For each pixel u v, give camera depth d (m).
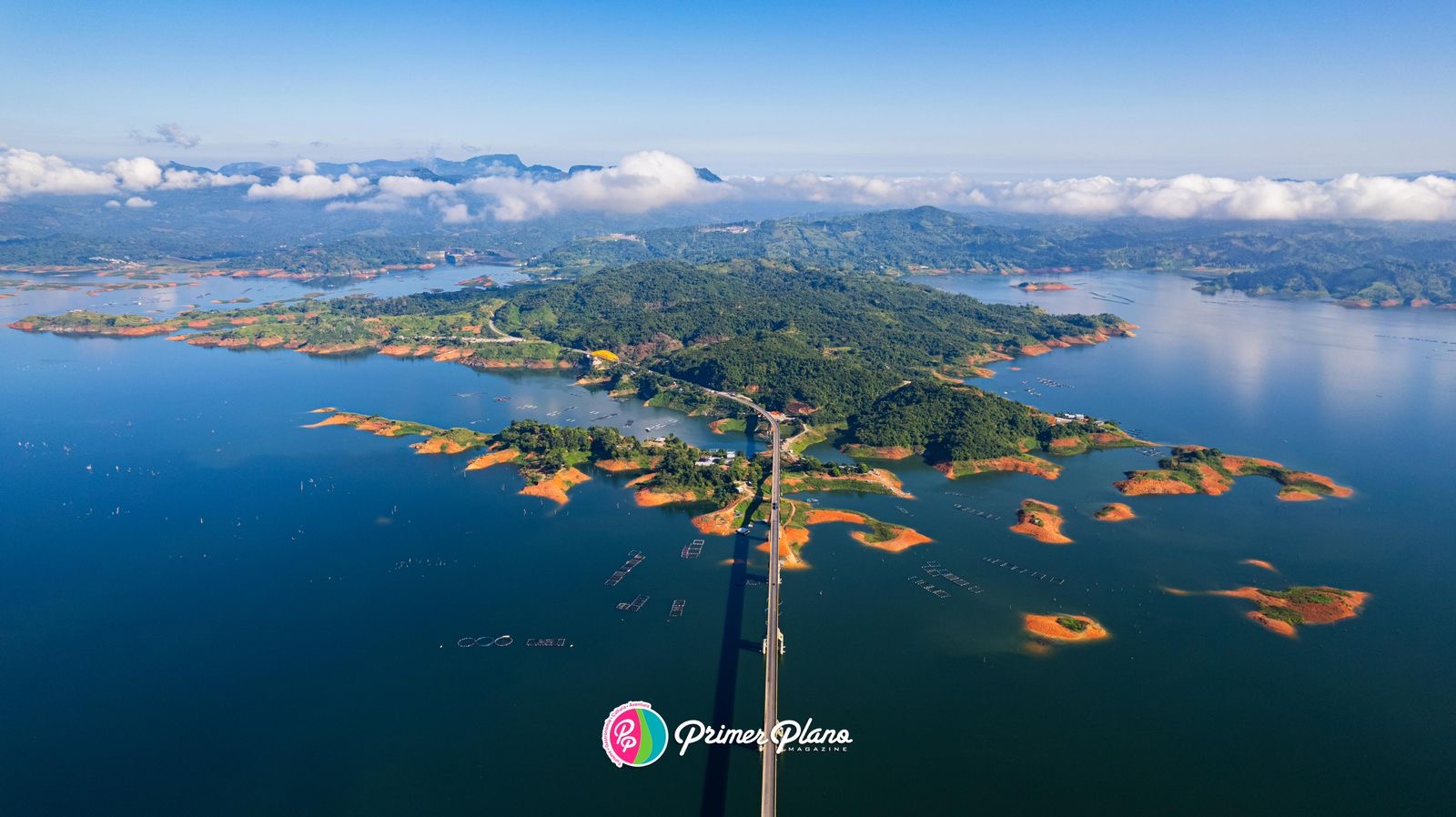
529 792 144.12
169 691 172.38
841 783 145.00
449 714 164.88
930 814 138.38
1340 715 165.62
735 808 139.88
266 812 139.75
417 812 139.75
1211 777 148.00
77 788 145.00
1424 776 148.88
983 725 161.38
